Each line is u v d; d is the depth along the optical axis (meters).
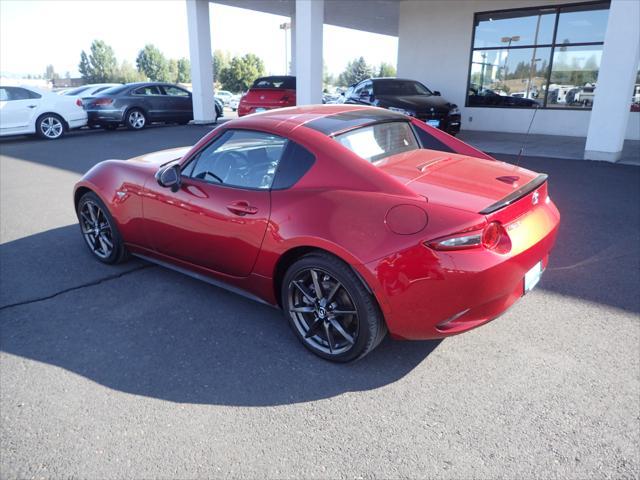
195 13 15.14
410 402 2.49
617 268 4.04
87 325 3.32
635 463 2.06
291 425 2.35
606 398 2.47
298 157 2.89
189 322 3.35
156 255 3.88
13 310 3.53
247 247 3.03
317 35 10.80
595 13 11.73
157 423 2.38
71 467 2.12
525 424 2.31
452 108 10.92
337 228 2.57
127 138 13.07
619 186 6.74
